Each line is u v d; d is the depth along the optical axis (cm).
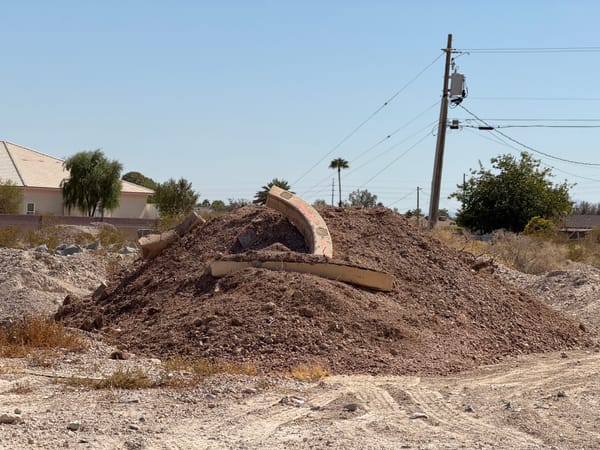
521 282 2577
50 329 1418
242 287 1479
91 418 903
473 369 1343
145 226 5278
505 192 4872
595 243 4297
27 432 828
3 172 6253
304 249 1691
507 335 1595
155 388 1088
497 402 1055
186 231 1883
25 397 1016
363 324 1396
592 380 1252
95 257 2828
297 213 1727
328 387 1124
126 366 1220
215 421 906
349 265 1545
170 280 1664
